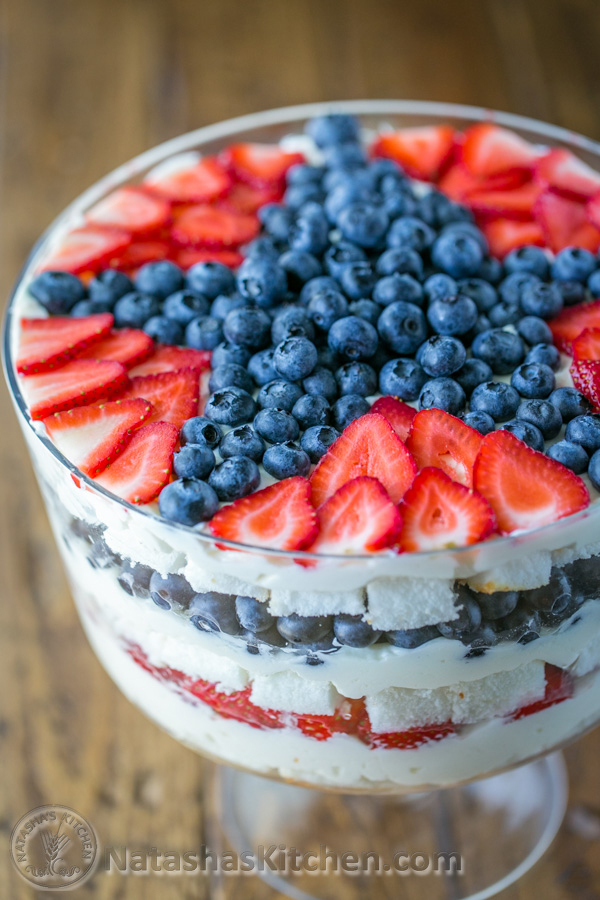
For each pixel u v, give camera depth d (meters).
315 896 0.56
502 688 0.44
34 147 0.81
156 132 0.81
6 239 0.76
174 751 0.60
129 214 0.56
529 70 0.82
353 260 0.52
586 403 0.47
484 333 0.49
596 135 0.76
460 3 0.88
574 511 0.43
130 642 0.47
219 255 0.55
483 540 0.42
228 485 0.44
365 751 0.46
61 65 0.86
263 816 0.59
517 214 0.56
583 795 0.59
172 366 0.50
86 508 0.44
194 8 0.90
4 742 0.60
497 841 0.58
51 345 0.50
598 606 0.43
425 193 0.58
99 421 0.46
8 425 0.71
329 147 0.60
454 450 0.45
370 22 0.87
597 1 0.88
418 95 0.80
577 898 0.56
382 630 0.42
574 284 0.52
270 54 0.85
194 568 0.42
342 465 0.44
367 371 0.48
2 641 0.64
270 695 0.45
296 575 0.41
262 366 0.48
